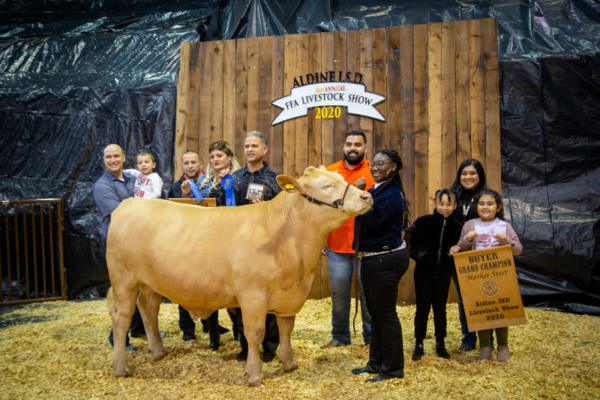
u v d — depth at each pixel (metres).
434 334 4.22
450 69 5.69
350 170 4.19
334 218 3.05
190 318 4.31
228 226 3.30
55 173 6.39
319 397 3.04
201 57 6.29
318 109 5.97
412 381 3.25
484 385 3.19
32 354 3.95
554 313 5.12
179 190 4.58
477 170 4.05
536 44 6.19
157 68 6.66
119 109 6.42
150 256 3.33
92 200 6.28
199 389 3.20
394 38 5.80
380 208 3.12
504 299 3.58
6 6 7.39
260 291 3.14
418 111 5.75
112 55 6.85
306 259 3.19
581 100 5.71
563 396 3.04
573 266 5.39
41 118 6.50
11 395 3.12
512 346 4.05
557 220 5.52
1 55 6.88
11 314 5.45
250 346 3.21
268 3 6.94
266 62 6.11
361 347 4.11
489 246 3.74
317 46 5.98
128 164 6.35
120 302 3.48
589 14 6.31
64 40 7.01
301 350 4.03
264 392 3.12
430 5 6.77
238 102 6.18
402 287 5.67
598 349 3.97
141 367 3.64
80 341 4.30
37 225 6.29
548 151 5.76
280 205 3.25
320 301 5.76
